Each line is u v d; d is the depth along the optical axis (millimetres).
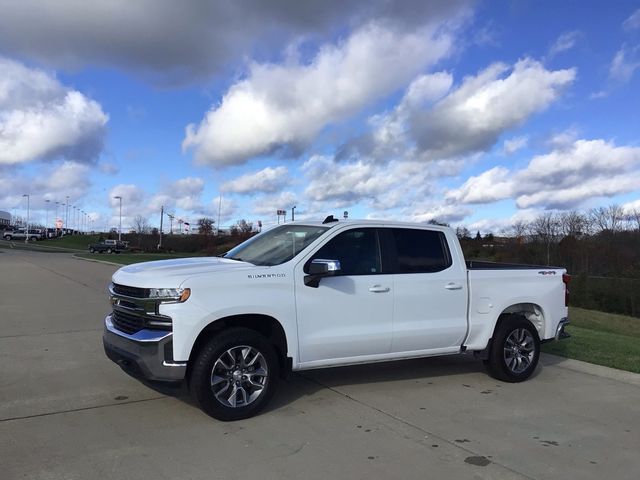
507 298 6789
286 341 5453
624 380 6965
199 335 5168
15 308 12195
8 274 22078
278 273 5441
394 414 5398
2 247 70500
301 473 4023
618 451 4590
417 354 6281
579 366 7684
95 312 11664
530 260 52750
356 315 5828
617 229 51250
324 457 4320
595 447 4668
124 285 5293
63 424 4934
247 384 5234
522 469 4195
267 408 5496
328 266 5277
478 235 59656
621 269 44562
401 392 6176
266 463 4180
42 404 5492
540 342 7148
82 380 6367
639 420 5387
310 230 6102
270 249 6094
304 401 5754
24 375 6570
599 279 39625
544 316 7133
